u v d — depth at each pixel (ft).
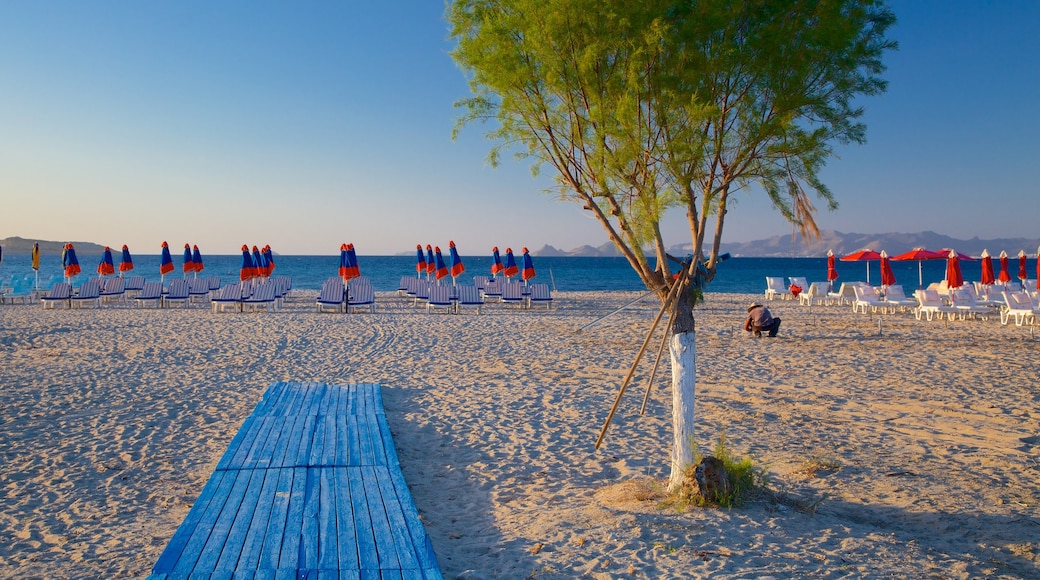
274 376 34.40
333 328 53.83
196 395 29.55
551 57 14.88
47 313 65.41
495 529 14.92
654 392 30.53
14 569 12.68
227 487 15.72
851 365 37.01
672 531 13.96
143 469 19.40
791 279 90.53
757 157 15.60
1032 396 28.94
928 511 15.67
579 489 17.88
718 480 15.75
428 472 19.48
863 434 23.11
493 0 15.67
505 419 25.55
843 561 12.41
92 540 14.25
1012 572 12.23
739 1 14.23
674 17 14.65
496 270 89.81
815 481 18.11
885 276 67.62
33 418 25.17
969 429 23.72
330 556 11.81
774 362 38.06
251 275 75.31
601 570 12.20
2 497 17.01
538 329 53.93
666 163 14.78
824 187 15.49
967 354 40.57
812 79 15.06
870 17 14.93
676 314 16.35
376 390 28.86
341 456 18.47
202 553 11.87
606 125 14.70
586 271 245.45
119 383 31.96
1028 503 16.22
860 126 15.17
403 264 365.40
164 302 79.20
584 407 27.58
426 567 11.43
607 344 45.75
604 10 14.23
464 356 40.83
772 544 13.26
